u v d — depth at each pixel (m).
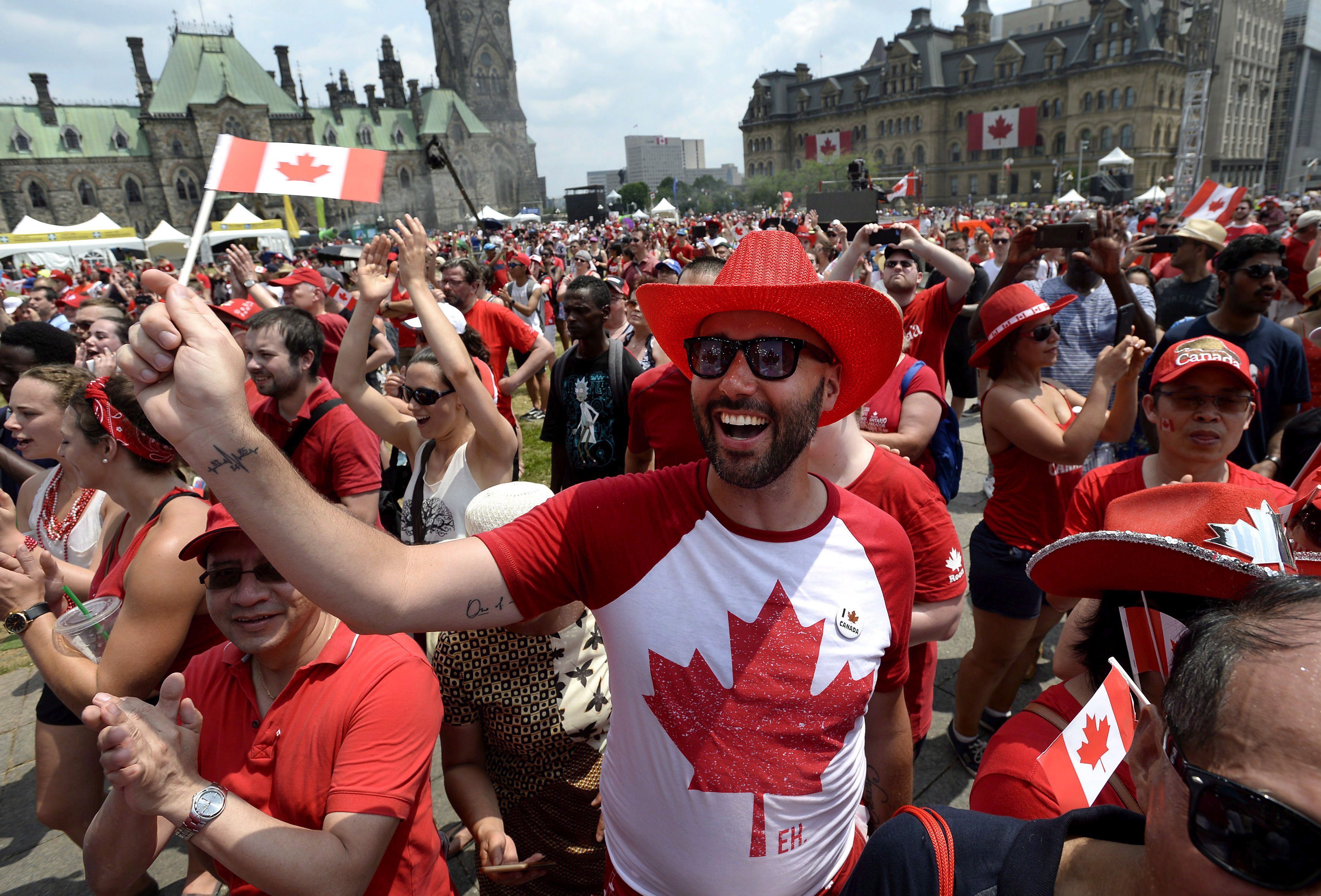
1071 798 1.04
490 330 5.48
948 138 90.94
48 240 36.41
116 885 1.46
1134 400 2.79
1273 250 3.30
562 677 1.79
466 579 1.10
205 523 1.87
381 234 3.06
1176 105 76.75
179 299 0.85
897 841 0.88
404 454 3.53
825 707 1.20
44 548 2.59
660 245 22.03
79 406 2.05
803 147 107.31
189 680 1.58
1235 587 1.09
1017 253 4.36
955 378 6.17
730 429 1.16
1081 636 1.50
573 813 1.84
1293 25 100.19
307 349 3.17
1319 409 2.90
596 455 3.92
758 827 1.18
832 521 1.28
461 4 96.62
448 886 1.66
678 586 1.18
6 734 3.51
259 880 1.23
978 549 2.81
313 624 1.49
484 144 93.44
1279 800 0.62
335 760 1.42
